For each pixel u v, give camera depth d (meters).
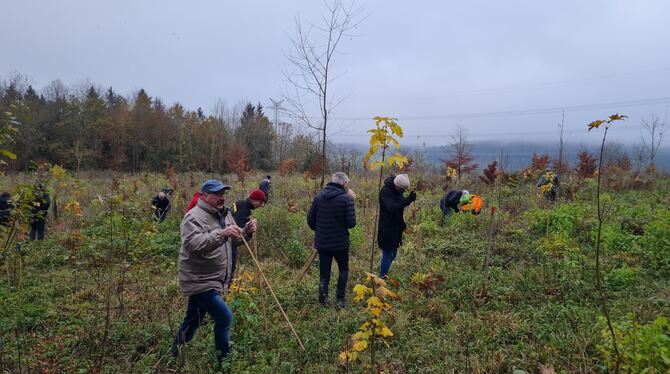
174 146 40.16
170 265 7.66
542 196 13.46
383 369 3.98
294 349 4.45
